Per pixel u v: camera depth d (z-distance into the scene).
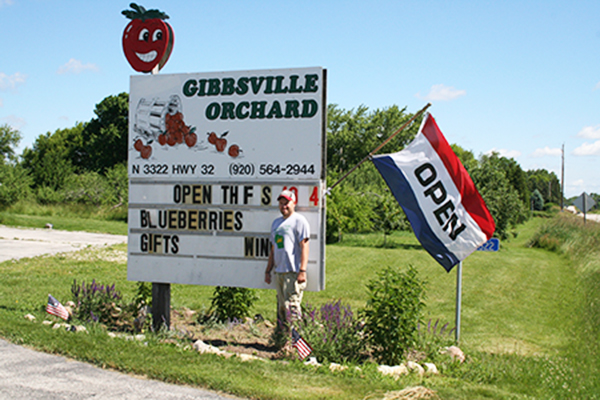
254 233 7.22
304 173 7.04
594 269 16.42
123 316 8.24
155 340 6.46
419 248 25.27
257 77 7.20
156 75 7.54
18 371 5.12
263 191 7.18
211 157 7.35
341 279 14.67
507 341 8.48
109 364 5.36
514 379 6.18
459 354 6.91
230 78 7.29
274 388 4.92
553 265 19.59
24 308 8.55
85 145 68.06
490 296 12.68
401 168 7.52
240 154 7.25
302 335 6.38
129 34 7.78
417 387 5.16
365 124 62.91
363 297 12.00
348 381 5.28
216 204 7.33
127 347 5.89
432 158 7.53
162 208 7.50
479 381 6.05
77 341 5.99
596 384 6.21
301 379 5.26
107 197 40.59
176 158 7.46
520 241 33.25
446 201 7.51
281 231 6.74
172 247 7.46
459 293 7.93
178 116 7.46
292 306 6.75
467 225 7.50
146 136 7.55
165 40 7.66
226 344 7.14
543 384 6.07
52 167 51.56
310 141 7.04
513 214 31.77
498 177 30.48
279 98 7.14
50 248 19.25
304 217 7.02
